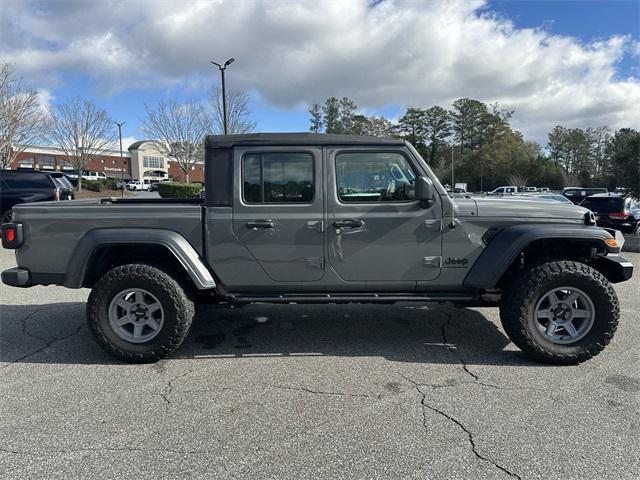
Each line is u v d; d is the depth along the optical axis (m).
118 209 3.84
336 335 4.52
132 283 3.72
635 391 3.27
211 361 3.87
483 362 3.83
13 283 3.87
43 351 4.09
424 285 3.93
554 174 66.06
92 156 52.22
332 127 74.12
